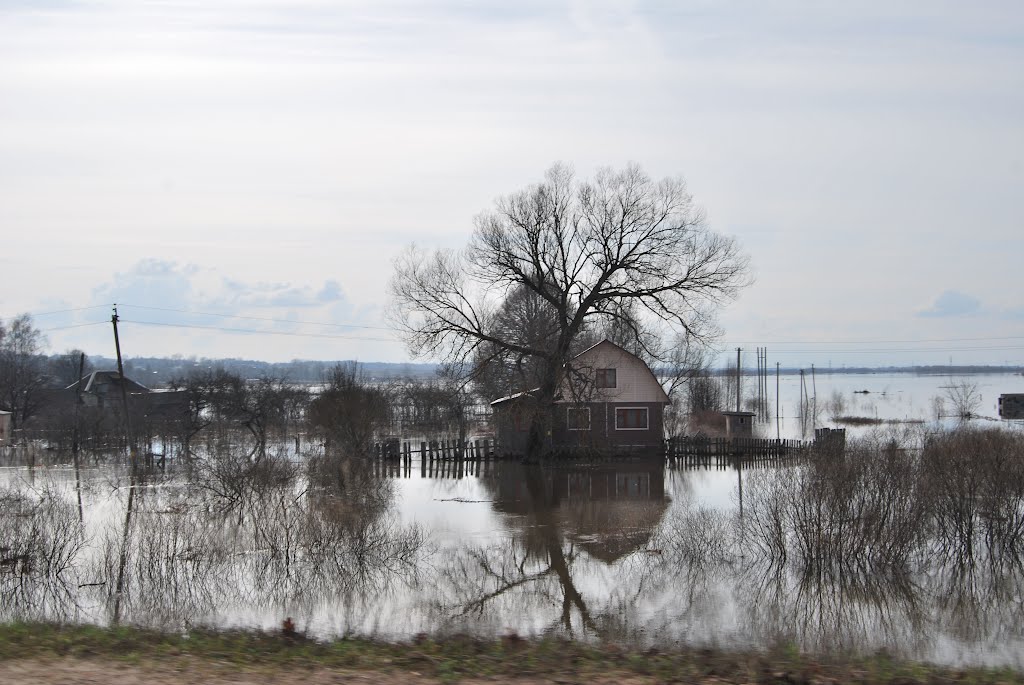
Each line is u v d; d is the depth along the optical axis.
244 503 29.14
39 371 91.88
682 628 16.91
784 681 9.31
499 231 48.84
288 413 66.88
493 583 21.19
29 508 27.03
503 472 46.91
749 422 69.25
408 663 9.80
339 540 24.08
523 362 51.72
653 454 55.16
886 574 22.00
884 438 38.31
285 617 17.56
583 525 29.25
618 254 48.62
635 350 57.12
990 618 18.08
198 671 9.22
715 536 24.73
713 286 48.56
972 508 24.08
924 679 9.57
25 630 11.65
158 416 66.00
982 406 112.88
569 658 10.35
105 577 21.17
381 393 58.94
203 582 20.97
